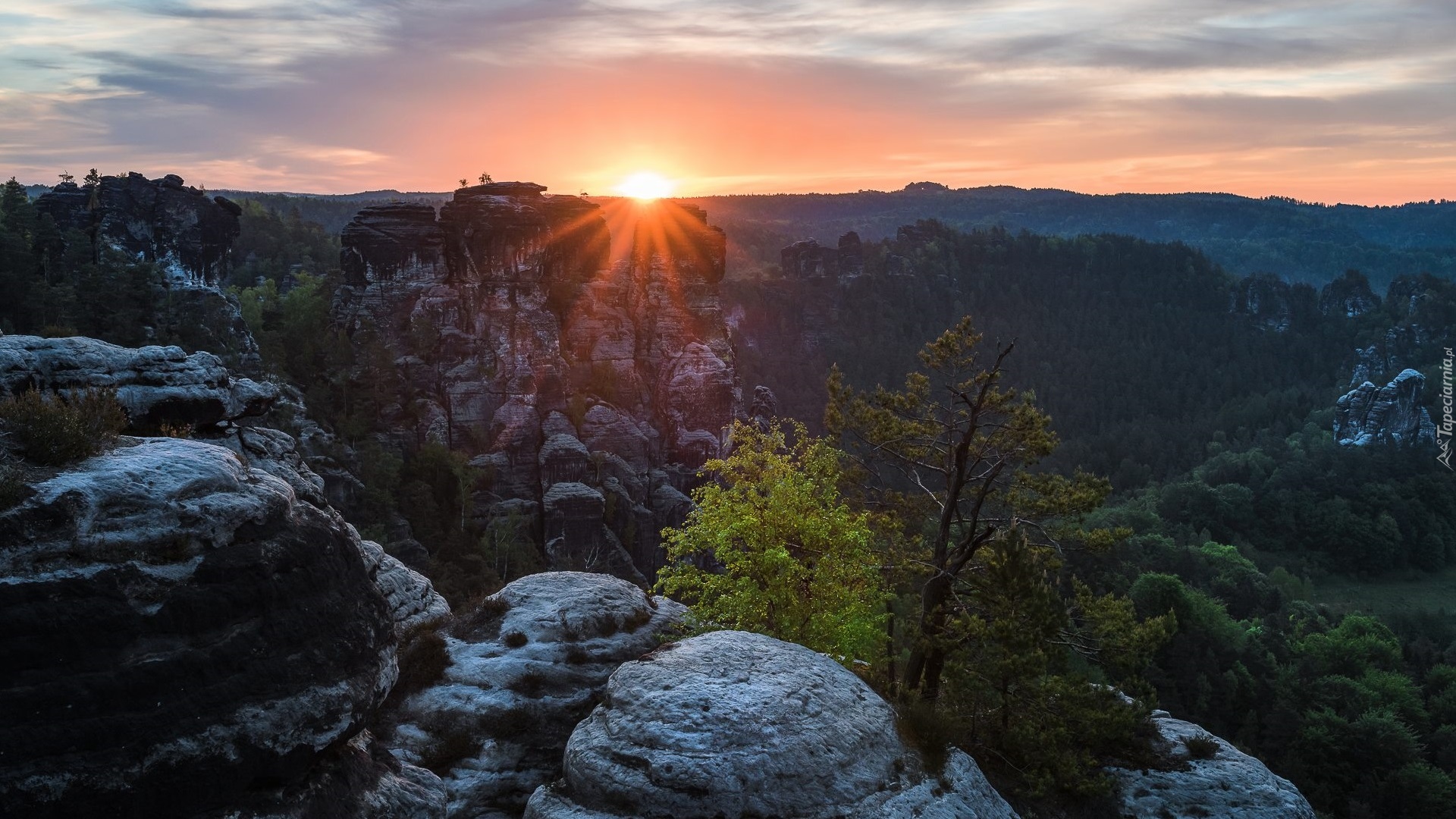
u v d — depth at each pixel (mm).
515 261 160250
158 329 123938
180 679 14438
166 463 16125
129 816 13625
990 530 32000
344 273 162750
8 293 114062
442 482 136000
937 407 34688
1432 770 80000
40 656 13500
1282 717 86562
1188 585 148875
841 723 22422
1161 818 26297
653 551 146250
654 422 165375
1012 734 27484
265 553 16141
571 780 21672
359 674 16938
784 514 32062
